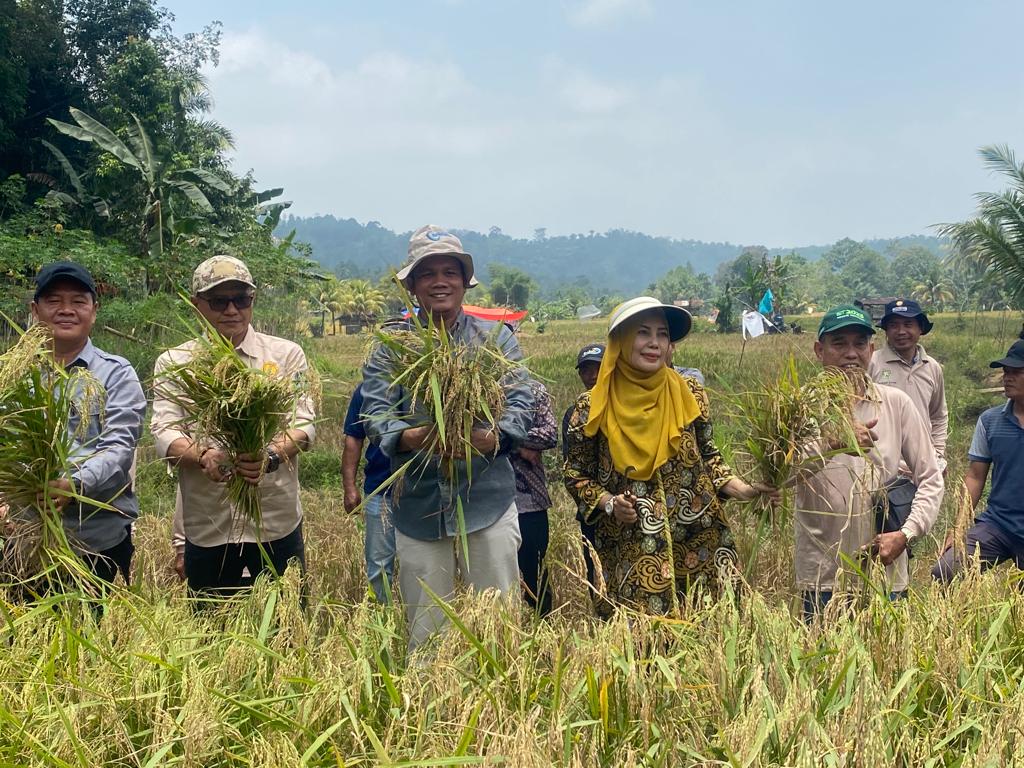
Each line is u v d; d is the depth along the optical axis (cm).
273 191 2825
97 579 359
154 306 1171
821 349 468
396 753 271
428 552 407
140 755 282
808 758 250
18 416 363
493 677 311
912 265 13812
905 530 431
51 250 1432
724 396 455
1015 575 390
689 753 274
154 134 2481
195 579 451
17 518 373
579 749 268
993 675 328
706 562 435
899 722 284
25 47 2712
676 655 324
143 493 794
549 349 2698
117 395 426
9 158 2795
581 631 415
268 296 1569
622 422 425
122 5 3008
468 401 367
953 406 1455
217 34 3170
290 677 298
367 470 507
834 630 343
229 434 388
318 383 412
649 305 417
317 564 588
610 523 434
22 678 298
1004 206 2036
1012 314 3581
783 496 425
